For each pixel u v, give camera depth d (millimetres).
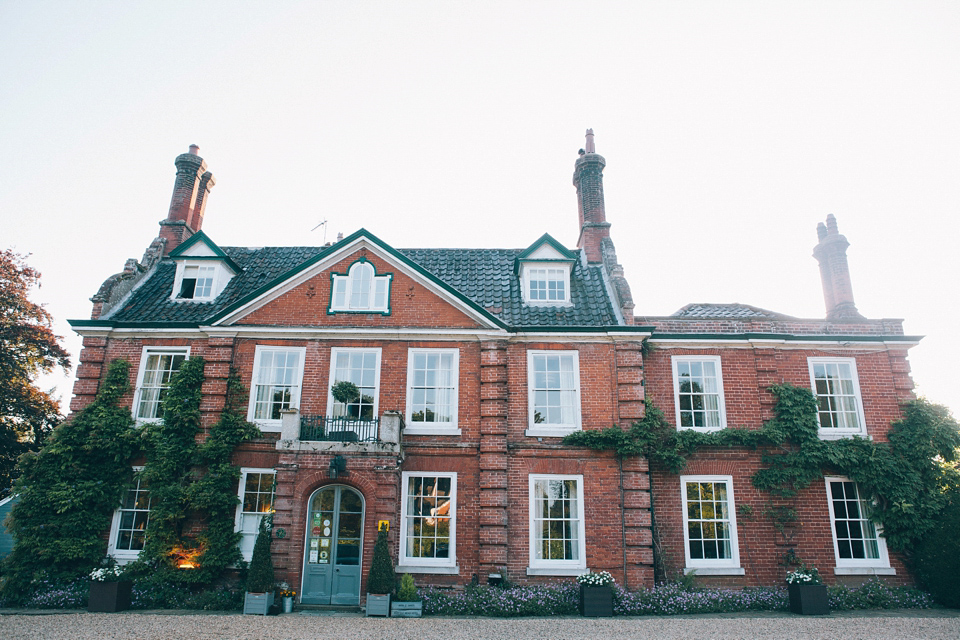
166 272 19859
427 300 17141
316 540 14875
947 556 14555
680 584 14805
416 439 15883
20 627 11852
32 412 25609
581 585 13836
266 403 16438
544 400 16422
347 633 11609
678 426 16594
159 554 14820
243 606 13797
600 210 20672
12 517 15055
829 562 15547
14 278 25750
